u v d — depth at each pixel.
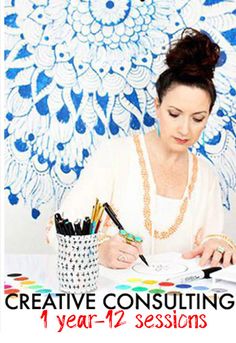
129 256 1.25
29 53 1.92
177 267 1.23
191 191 1.60
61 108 1.96
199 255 1.34
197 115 1.44
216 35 1.98
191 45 1.43
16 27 1.91
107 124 1.98
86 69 1.95
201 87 1.40
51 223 1.45
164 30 1.96
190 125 1.45
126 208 1.54
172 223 1.56
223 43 1.99
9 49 1.91
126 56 1.96
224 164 2.05
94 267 1.08
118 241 1.29
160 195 1.57
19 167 1.96
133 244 1.28
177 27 1.96
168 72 1.44
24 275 1.19
